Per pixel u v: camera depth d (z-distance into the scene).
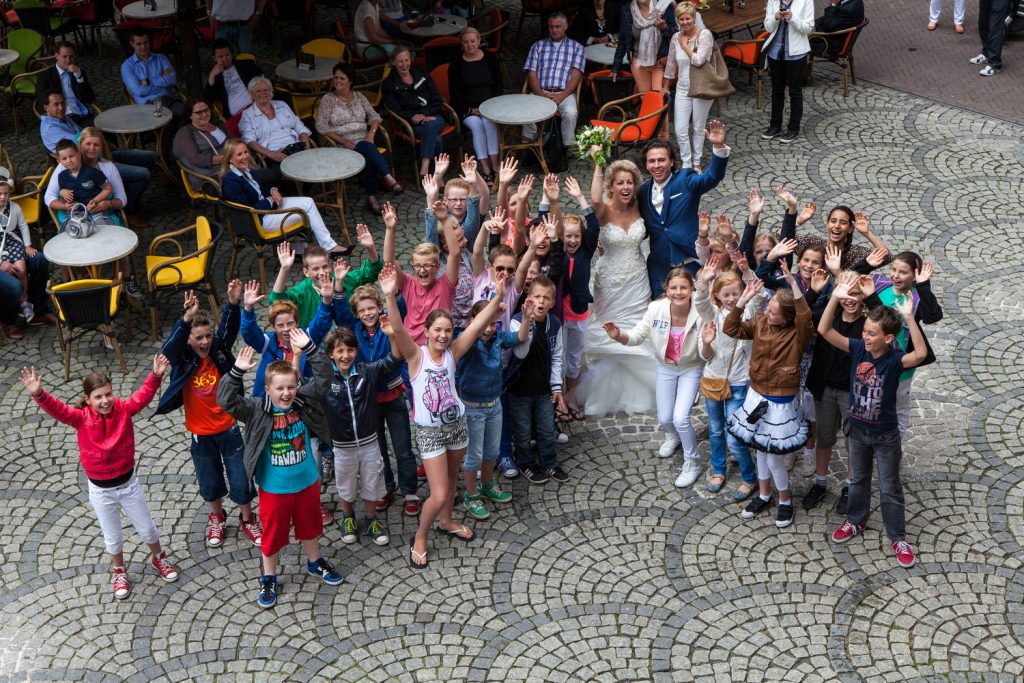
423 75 12.67
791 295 7.08
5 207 9.95
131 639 6.86
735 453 7.79
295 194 12.04
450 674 6.55
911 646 6.63
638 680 6.46
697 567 7.32
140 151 12.09
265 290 10.68
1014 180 12.35
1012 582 7.07
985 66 15.36
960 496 7.82
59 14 16.28
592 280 10.31
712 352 7.61
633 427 8.77
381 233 11.75
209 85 12.84
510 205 8.68
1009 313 9.94
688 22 11.90
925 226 11.45
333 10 18.23
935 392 8.94
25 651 6.78
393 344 6.97
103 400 6.68
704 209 11.84
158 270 9.59
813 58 14.80
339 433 7.02
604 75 13.59
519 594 7.14
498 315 7.28
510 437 8.12
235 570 7.40
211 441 7.26
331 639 6.83
